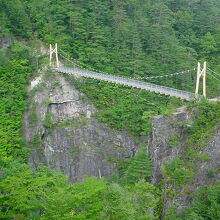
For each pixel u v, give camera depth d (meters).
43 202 28.97
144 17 81.19
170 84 71.81
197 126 45.09
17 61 68.75
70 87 68.62
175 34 83.81
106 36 76.19
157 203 39.19
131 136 66.44
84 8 79.19
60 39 74.38
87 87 69.38
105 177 64.88
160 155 47.22
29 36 73.81
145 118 65.38
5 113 62.00
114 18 78.06
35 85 67.06
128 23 77.25
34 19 76.25
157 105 68.00
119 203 29.09
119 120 67.44
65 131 66.00
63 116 67.38
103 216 27.80
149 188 35.59
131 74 73.19
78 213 27.03
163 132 48.00
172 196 39.62
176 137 46.44
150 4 87.19
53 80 68.19
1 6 74.00
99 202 28.28
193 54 77.69
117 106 68.50
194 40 81.88
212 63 77.00
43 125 64.75
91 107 68.31
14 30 73.00
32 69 69.81
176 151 45.50
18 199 27.44
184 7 91.75
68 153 65.31
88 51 74.06
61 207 26.28
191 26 86.62
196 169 40.69
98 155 65.75
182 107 51.00
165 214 38.38
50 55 70.44
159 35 75.50
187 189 39.31
